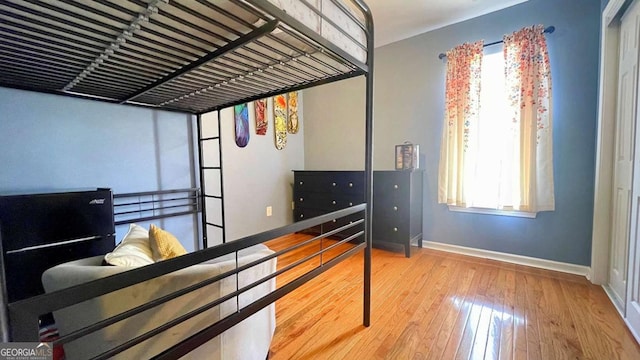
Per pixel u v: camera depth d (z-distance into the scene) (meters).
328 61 1.50
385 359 1.41
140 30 1.13
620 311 1.78
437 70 3.02
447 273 2.47
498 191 2.63
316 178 3.61
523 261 2.64
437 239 3.13
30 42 1.21
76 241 1.77
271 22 1.07
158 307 1.01
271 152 3.75
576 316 1.75
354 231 3.27
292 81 1.87
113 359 1.00
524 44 2.41
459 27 2.86
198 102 2.43
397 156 3.04
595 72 2.24
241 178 3.38
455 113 2.83
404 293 2.11
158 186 2.62
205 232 2.94
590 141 2.28
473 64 2.70
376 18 2.76
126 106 2.39
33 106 1.92
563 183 2.41
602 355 1.41
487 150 2.71
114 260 1.10
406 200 2.91
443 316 1.79
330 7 1.30
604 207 2.13
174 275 1.03
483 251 2.85
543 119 2.40
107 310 0.97
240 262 1.21
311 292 2.16
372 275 2.46
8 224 1.53
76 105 2.11
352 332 1.64
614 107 2.05
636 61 1.66
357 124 3.73
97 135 2.22
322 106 4.03
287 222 4.00
